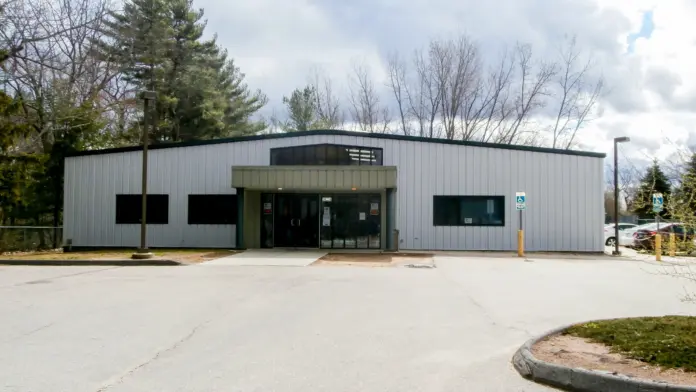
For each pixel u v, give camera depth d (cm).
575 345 638
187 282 1303
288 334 746
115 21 4009
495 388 527
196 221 2402
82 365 587
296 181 2170
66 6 3080
